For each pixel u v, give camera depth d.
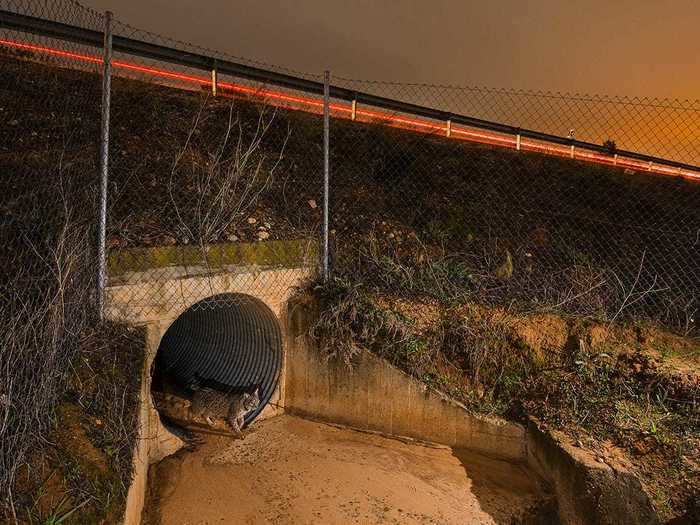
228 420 5.89
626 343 5.26
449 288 6.05
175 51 6.22
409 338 5.51
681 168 10.41
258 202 6.61
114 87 7.30
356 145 8.27
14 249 4.42
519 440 4.96
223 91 8.59
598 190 8.54
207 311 7.38
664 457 4.11
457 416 5.20
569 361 5.16
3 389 3.02
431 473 4.88
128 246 5.06
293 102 8.84
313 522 4.26
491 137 11.29
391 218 7.21
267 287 5.81
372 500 4.52
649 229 7.48
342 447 5.40
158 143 6.88
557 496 4.46
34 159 5.60
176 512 4.37
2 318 3.41
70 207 4.46
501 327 5.47
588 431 4.55
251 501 4.54
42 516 2.90
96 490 3.28
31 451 3.18
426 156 8.51
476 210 7.54
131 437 3.96
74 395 3.86
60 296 3.60
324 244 6.19
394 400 5.48
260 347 6.57
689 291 6.23
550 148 10.88
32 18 4.52
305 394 6.04
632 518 3.90
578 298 5.91
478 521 4.26
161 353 8.12
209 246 5.43
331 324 5.73
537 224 7.39
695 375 4.60
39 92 6.75
